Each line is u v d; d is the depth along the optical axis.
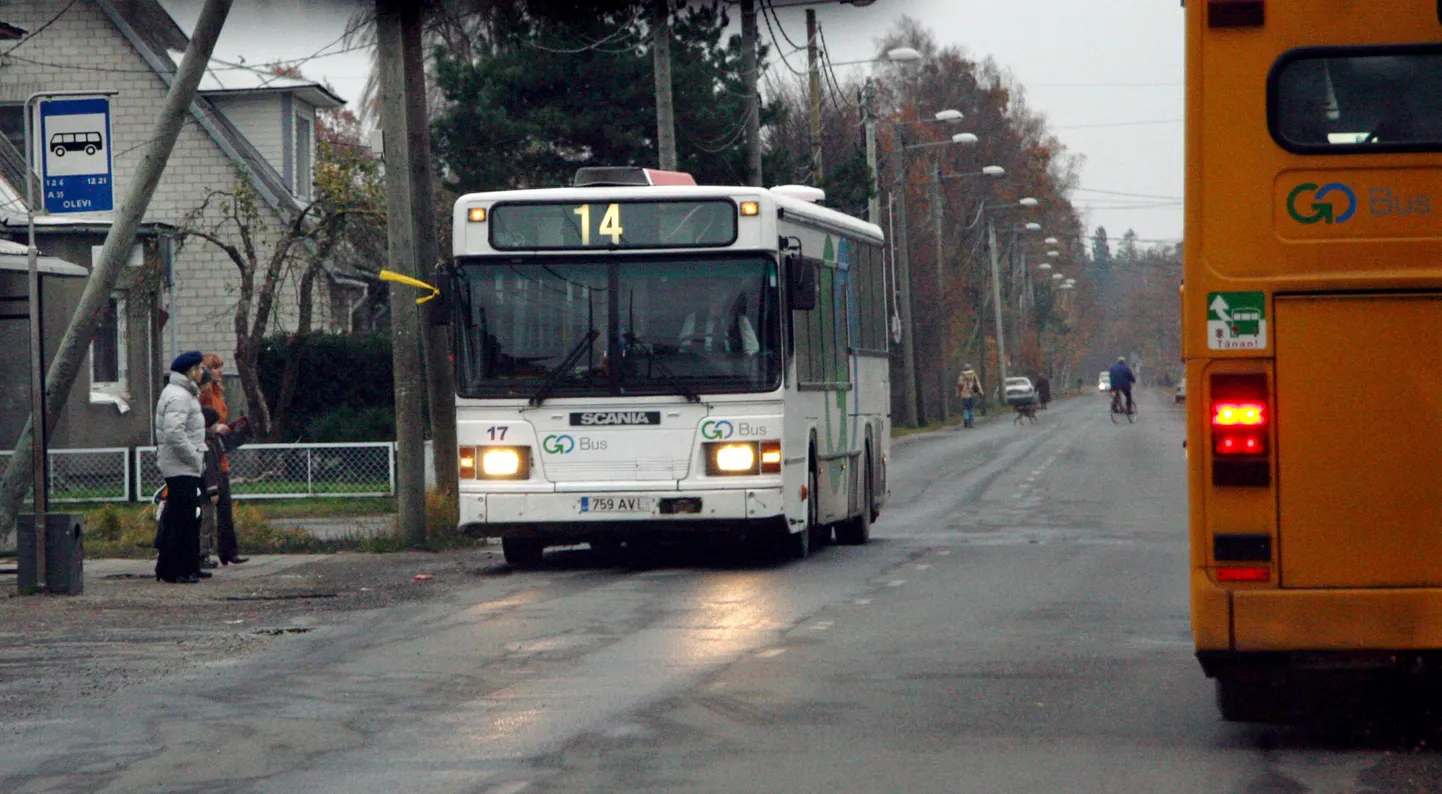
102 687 20.86
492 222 33.69
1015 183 197.62
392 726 18.00
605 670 21.33
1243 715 17.48
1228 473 15.40
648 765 15.90
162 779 15.70
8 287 57.66
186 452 32.50
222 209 66.69
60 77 74.50
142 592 31.12
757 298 33.28
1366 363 15.24
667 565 35.28
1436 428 15.16
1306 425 15.30
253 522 42.44
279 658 23.05
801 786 15.01
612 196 33.47
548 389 33.28
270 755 16.66
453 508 42.84
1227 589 15.41
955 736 17.03
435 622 26.47
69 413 61.53
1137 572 32.50
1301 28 15.37
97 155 29.55
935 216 146.38
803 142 125.56
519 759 16.20
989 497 56.84
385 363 69.69
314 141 82.75
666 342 33.31
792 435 33.84
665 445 33.09
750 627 25.12
